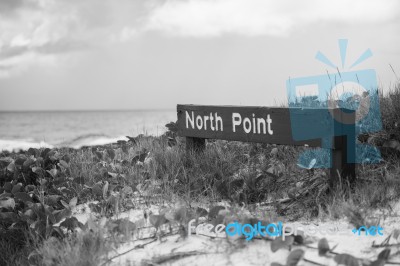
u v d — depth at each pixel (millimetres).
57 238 3494
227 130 4500
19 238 3834
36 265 3199
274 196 3875
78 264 2902
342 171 3520
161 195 4176
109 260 2967
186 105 4938
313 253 2709
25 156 5562
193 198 4113
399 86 5086
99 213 3969
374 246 2740
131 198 4301
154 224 3240
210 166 4617
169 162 4867
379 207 3295
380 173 3824
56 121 152500
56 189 4566
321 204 3490
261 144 5141
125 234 3277
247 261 2730
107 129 101938
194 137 4949
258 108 4152
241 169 4551
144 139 6098
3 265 3518
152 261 2873
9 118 179500
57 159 5402
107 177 4906
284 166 4367
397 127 4246
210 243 3035
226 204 3883
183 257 2889
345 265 2465
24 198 4121
